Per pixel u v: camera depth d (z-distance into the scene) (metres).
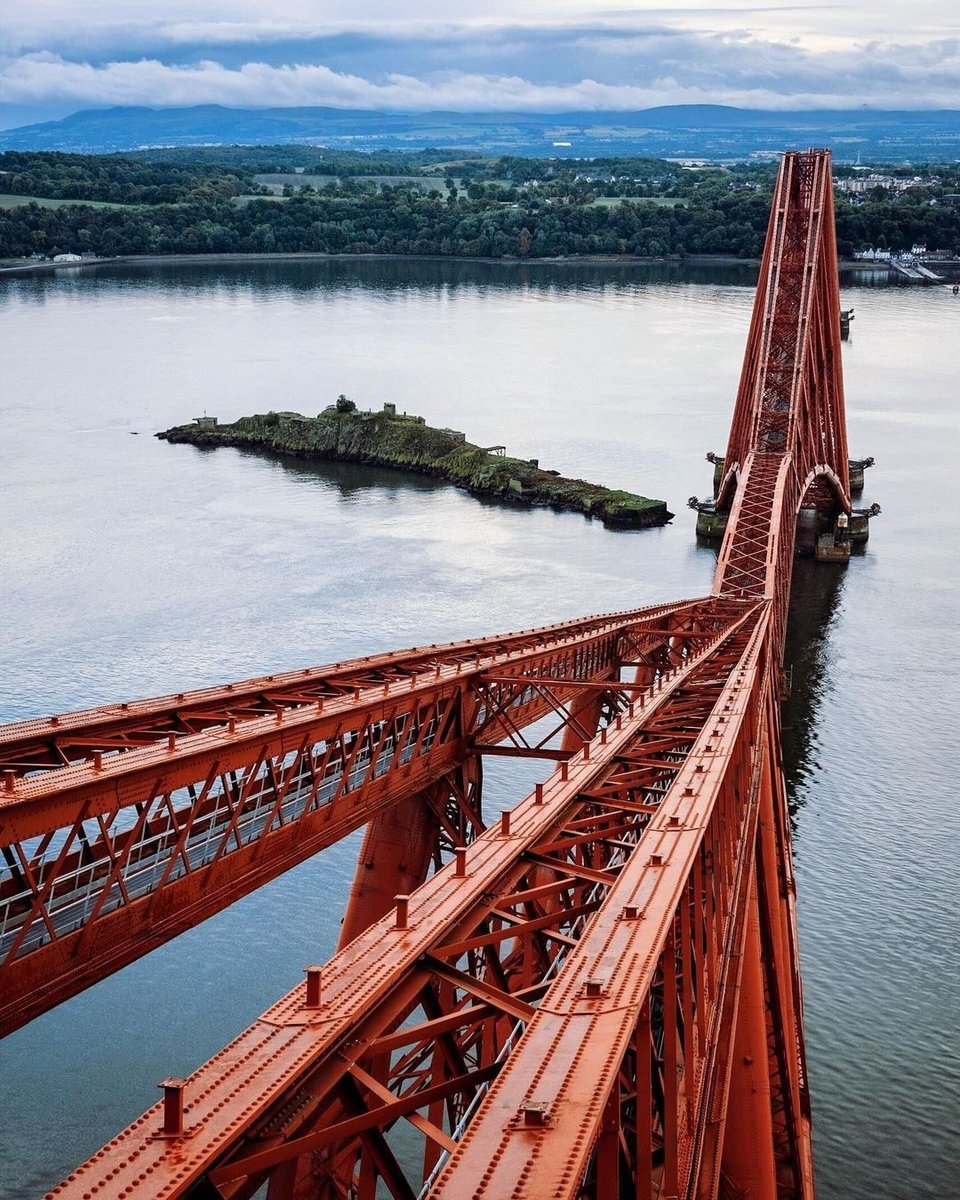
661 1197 22.52
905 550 161.50
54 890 35.09
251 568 144.12
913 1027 64.31
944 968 69.19
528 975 27.95
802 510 170.00
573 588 139.88
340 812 46.44
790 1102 51.06
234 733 40.25
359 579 140.88
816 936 72.06
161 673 108.94
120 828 78.06
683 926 25.34
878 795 90.00
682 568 149.50
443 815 54.94
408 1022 60.69
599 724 79.94
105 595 132.00
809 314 151.62
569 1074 17.14
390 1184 17.59
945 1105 58.94
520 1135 15.68
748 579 116.38
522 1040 18.33
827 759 96.50
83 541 154.00
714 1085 30.64
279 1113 16.88
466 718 56.72
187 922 37.91
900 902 75.62
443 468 197.75
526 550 156.50
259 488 187.62
